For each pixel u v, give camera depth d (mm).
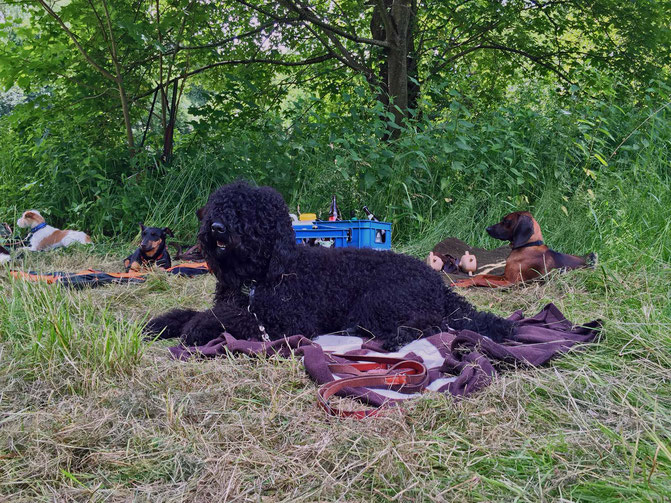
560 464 1888
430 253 6133
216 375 2697
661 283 4234
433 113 9336
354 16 10836
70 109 8906
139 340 2830
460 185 7996
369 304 3578
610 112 8266
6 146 8938
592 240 6363
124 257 7082
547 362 2967
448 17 10719
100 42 8492
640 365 2811
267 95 10750
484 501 1700
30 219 7312
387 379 2660
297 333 3404
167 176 8352
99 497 1717
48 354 2645
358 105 8875
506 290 5211
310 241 5703
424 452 1966
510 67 11625
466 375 2625
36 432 2012
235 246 3236
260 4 10297
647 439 2082
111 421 2137
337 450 1973
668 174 7352
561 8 10898
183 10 8234
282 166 8008
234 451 1994
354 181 7785
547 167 7844
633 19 10070
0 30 8438
